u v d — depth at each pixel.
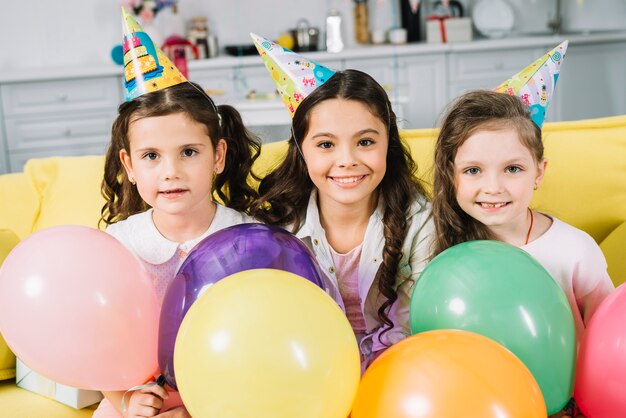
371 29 5.03
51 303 1.03
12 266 1.08
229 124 1.49
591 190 1.60
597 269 1.31
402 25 4.90
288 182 1.46
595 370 1.04
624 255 1.50
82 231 1.13
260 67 4.51
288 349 0.88
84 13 4.85
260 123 3.16
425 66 4.57
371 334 1.44
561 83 4.71
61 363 1.06
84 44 4.88
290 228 1.46
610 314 1.05
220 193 1.55
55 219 1.67
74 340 1.04
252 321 0.90
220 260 1.08
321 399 0.90
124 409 1.21
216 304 0.94
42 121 4.35
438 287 1.09
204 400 0.91
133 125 1.30
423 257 1.40
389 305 1.41
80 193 1.69
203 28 4.71
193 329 0.93
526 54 4.60
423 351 0.95
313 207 1.46
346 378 0.93
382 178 1.39
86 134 4.42
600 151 1.61
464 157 1.27
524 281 1.06
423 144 1.69
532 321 1.03
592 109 4.81
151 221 1.43
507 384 0.91
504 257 1.10
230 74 4.50
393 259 1.40
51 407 1.38
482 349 0.94
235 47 4.66
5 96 4.28
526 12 5.00
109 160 1.48
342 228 1.46
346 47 4.91
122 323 1.06
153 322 1.11
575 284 1.33
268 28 5.04
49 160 1.79
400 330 1.42
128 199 1.51
